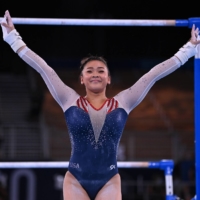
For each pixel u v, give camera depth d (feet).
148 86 47.19
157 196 108.58
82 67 48.11
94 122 45.91
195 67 54.08
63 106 47.03
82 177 45.83
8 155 163.02
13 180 112.37
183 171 133.39
